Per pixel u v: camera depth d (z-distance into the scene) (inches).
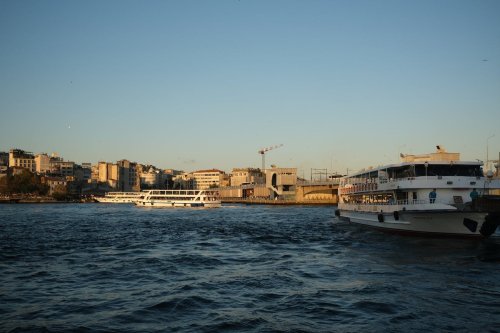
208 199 6122.1
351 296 885.2
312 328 697.0
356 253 1472.7
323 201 7076.8
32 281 1059.9
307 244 1777.8
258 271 1176.8
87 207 6702.8
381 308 798.5
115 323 727.1
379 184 2054.6
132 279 1082.1
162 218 3777.1
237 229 2586.1
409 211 1721.2
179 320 741.9
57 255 1498.5
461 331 679.7
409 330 685.3
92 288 982.4
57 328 702.5
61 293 935.7
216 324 718.5
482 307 802.2
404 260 1298.0
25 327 708.0
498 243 1590.8
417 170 1772.9
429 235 1732.3
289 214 4414.4
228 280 1057.5
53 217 3929.6
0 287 994.7
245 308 810.2
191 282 1039.0
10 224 3014.3
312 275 1108.5
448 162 1758.1
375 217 2112.5
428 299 856.3
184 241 1947.6
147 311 792.9
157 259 1396.4
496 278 1043.9
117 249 1665.8
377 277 1068.5
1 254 1518.2
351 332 678.5
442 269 1155.9
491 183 1727.4
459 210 1573.6
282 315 765.9
